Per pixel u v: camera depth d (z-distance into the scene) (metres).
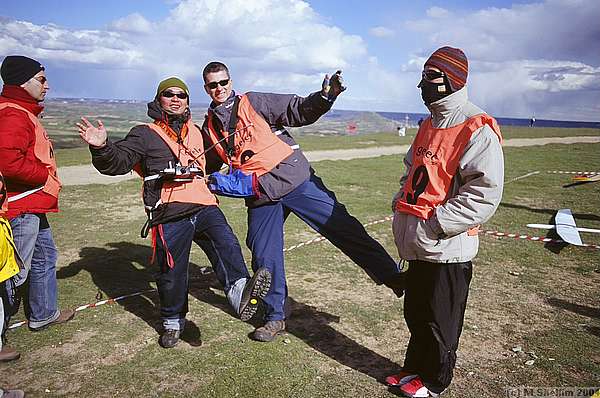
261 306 4.87
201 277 5.81
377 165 16.50
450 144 3.05
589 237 7.48
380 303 5.01
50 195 3.95
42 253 4.23
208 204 4.12
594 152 21.62
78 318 4.64
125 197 10.70
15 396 3.28
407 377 3.42
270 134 4.09
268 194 4.10
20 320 4.57
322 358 3.89
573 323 4.49
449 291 3.13
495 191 2.88
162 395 3.39
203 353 3.97
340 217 4.19
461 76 3.04
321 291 5.32
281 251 4.23
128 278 5.75
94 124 3.67
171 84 3.96
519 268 6.02
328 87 3.83
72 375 3.65
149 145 3.94
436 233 3.04
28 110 3.81
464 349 4.00
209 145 4.36
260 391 3.42
